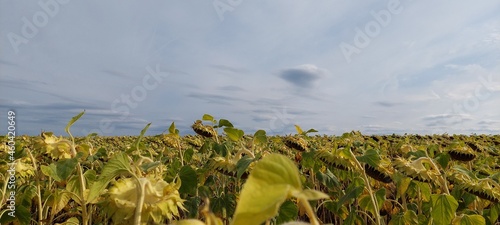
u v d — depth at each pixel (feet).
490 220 15.19
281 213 12.46
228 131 15.10
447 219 11.96
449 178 13.83
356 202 19.62
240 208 2.33
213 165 14.07
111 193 7.09
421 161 13.38
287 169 2.49
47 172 10.00
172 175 15.47
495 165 25.36
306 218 19.42
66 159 10.55
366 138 40.04
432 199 12.37
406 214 13.85
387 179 13.42
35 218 16.43
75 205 16.96
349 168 14.49
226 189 22.20
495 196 12.30
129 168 6.94
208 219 2.91
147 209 6.73
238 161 13.01
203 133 21.38
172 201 7.06
